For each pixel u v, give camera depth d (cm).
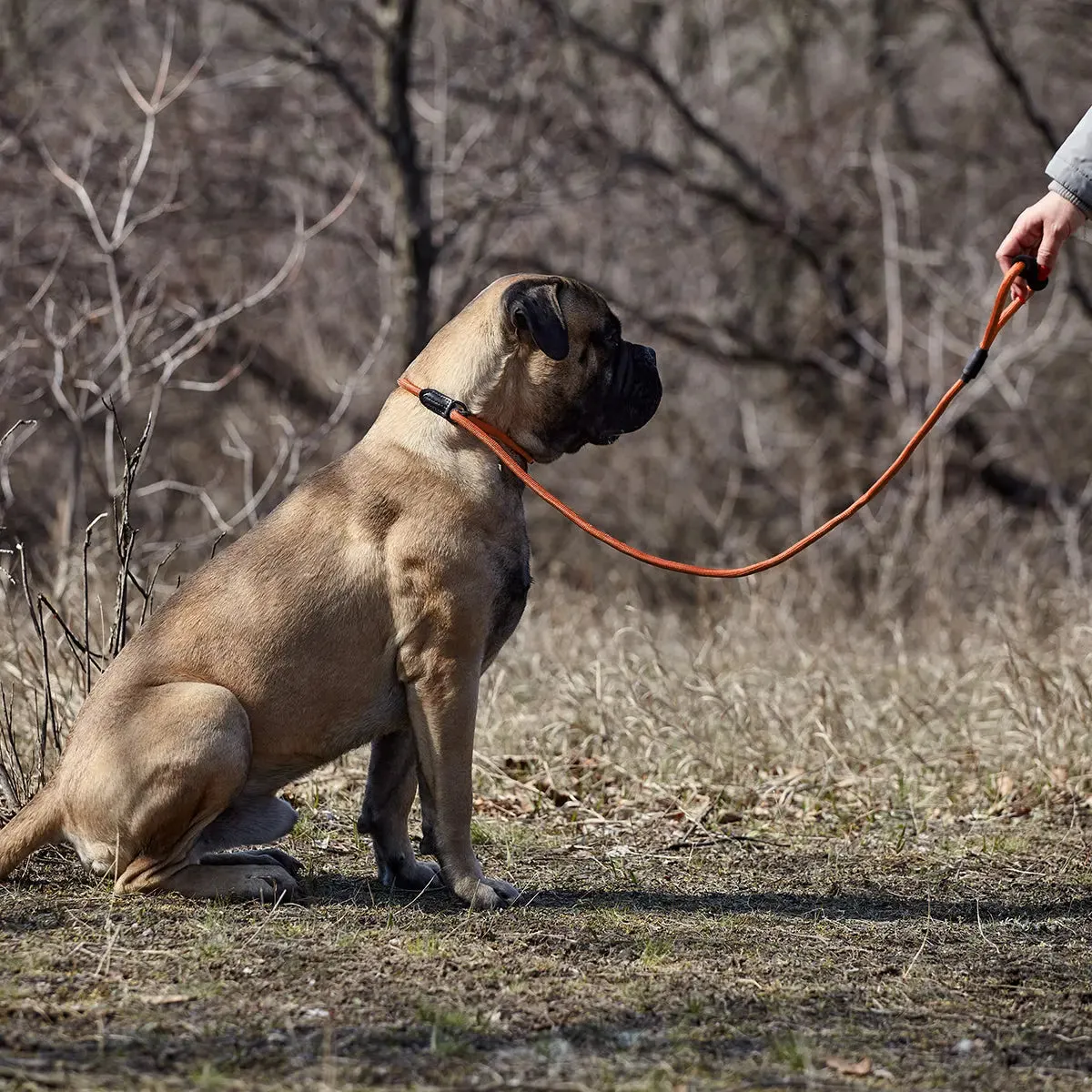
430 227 1677
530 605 1200
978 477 2120
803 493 2080
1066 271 2088
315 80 1900
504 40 1883
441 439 615
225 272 1888
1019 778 856
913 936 585
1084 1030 478
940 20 2291
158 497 1919
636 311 2153
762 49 2372
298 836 728
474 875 610
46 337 1166
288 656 602
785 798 812
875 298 2241
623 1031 468
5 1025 454
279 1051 441
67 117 1752
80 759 601
